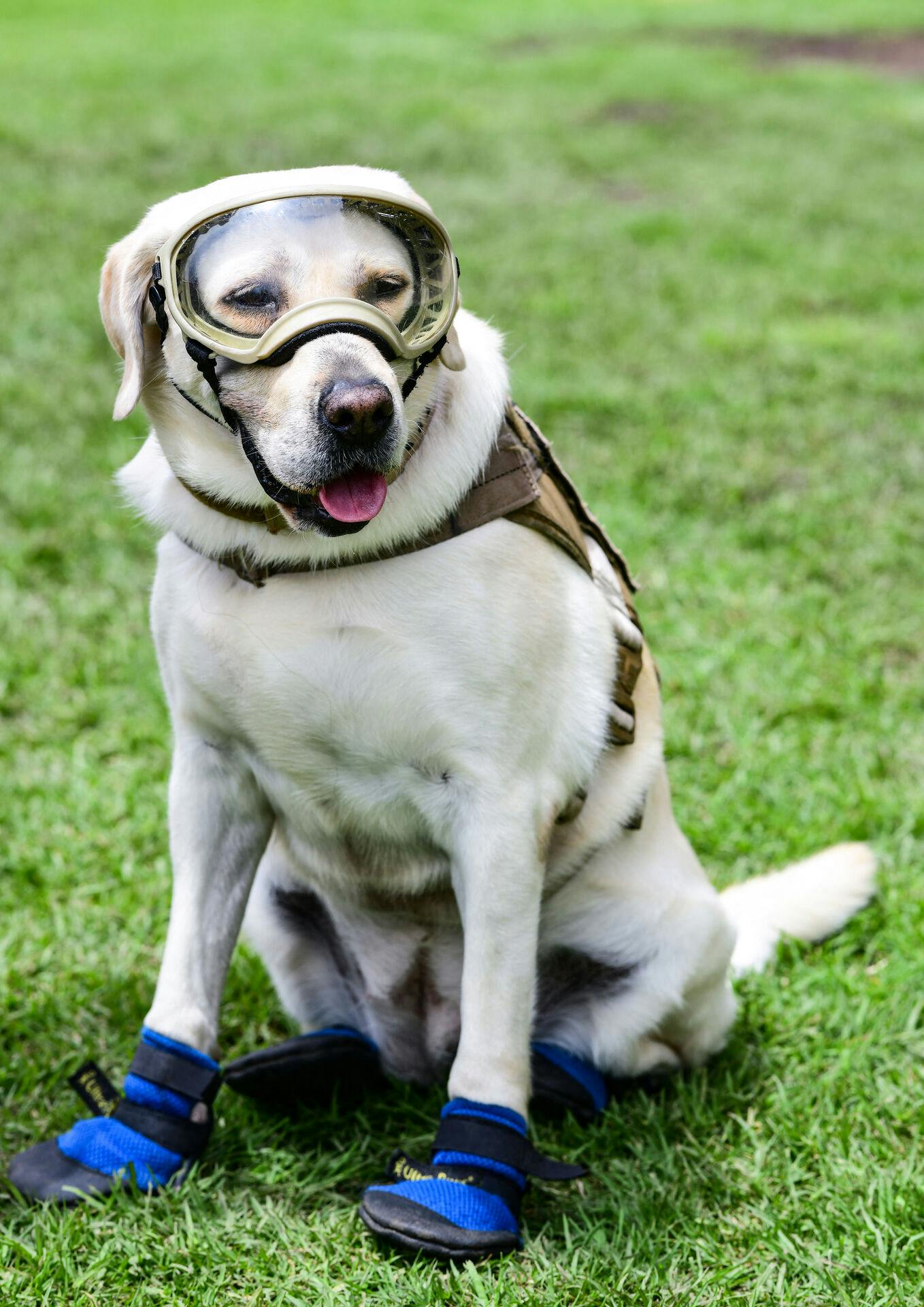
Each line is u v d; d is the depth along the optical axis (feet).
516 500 7.38
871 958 10.21
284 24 70.28
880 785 12.15
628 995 8.54
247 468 7.06
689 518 17.46
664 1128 8.46
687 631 14.52
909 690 13.50
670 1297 7.14
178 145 40.93
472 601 7.20
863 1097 8.64
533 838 7.55
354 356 6.52
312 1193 7.98
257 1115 8.54
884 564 16.08
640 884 8.54
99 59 58.03
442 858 8.04
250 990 9.78
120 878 10.89
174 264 6.72
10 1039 9.24
